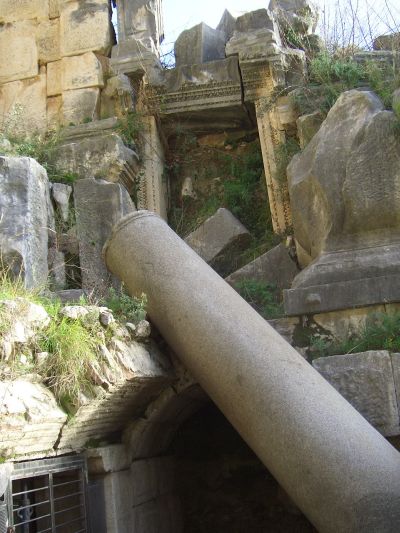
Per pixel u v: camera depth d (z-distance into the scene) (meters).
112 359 4.55
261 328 5.09
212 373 4.99
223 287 5.45
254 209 9.16
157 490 6.30
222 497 7.81
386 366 5.40
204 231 8.38
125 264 5.82
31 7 9.82
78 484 4.80
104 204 7.51
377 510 4.06
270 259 7.50
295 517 7.42
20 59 9.67
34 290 5.37
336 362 5.52
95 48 9.45
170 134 9.66
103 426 5.05
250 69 8.95
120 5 9.67
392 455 4.32
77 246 7.46
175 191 9.68
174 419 6.56
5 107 9.54
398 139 6.59
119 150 8.24
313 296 6.14
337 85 8.21
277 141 8.76
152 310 5.52
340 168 6.68
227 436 8.06
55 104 9.47
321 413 4.48
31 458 4.06
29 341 4.08
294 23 9.38
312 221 6.98
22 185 6.69
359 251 6.48
